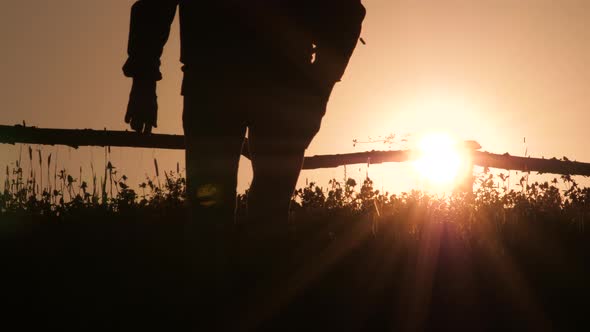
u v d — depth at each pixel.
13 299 4.28
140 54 4.32
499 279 4.71
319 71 4.36
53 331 3.92
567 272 4.89
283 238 4.54
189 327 3.96
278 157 4.34
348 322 4.02
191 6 4.21
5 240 5.49
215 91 4.20
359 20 4.41
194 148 4.25
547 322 4.08
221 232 4.25
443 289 4.49
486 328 4.00
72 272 4.70
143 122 4.37
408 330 3.95
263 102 4.23
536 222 6.28
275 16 4.22
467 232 5.78
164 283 4.41
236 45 4.20
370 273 4.72
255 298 4.25
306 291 4.38
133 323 4.00
